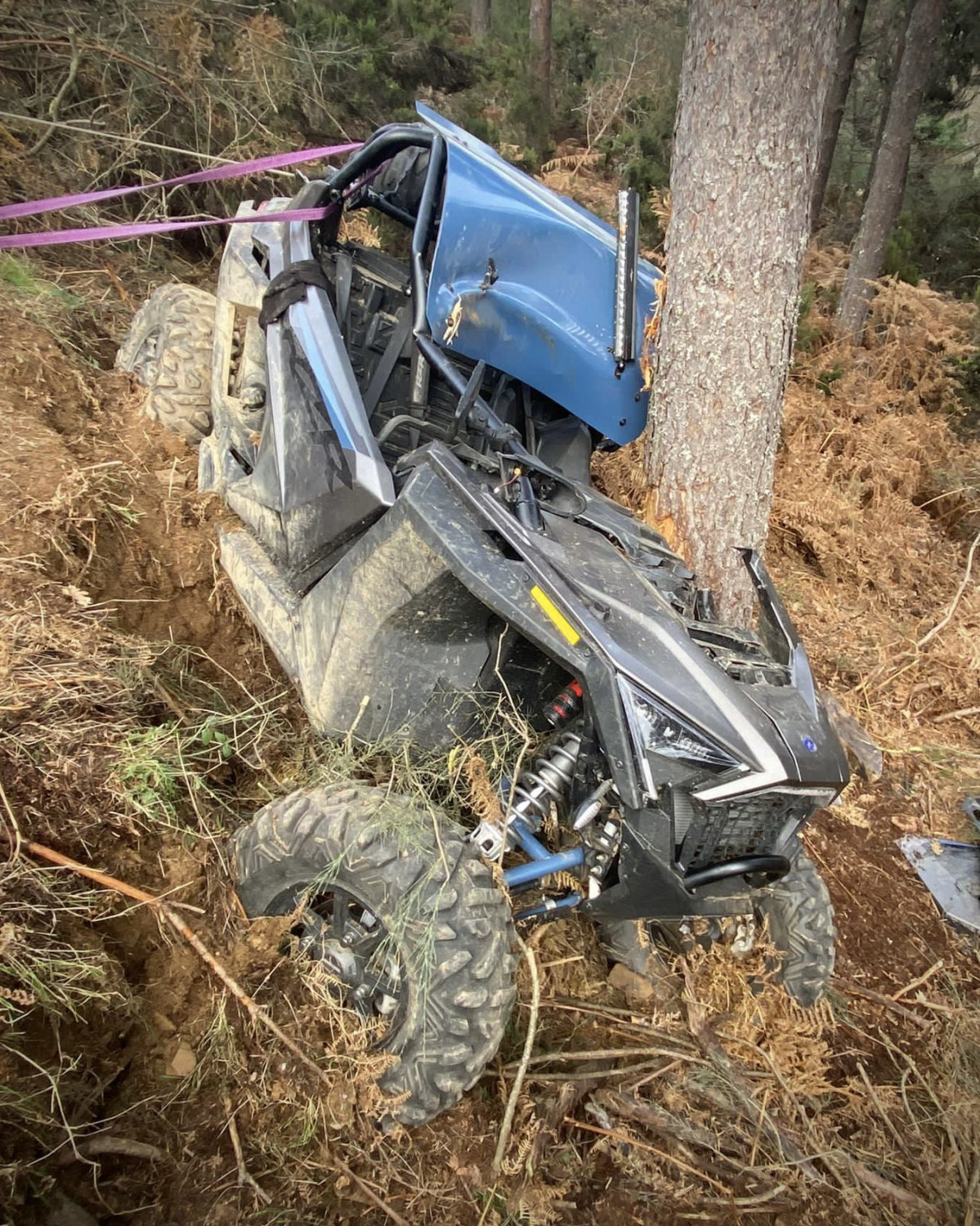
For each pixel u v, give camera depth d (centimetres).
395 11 876
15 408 348
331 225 350
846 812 388
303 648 267
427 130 305
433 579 223
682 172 323
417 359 312
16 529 287
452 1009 201
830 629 502
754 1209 228
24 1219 182
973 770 430
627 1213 222
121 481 337
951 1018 306
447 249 276
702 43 306
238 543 322
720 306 325
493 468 263
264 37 642
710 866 209
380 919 213
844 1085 274
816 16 292
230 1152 209
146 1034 221
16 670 243
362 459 253
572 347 304
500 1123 226
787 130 304
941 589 552
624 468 457
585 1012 263
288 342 303
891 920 346
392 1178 210
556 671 246
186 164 592
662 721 202
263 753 283
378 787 232
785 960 277
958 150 1349
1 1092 187
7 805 211
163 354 388
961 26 1099
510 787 236
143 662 270
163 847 236
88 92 561
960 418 749
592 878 225
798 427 612
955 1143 259
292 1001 225
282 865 225
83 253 522
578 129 1084
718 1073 254
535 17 994
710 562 361
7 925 197
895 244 862
